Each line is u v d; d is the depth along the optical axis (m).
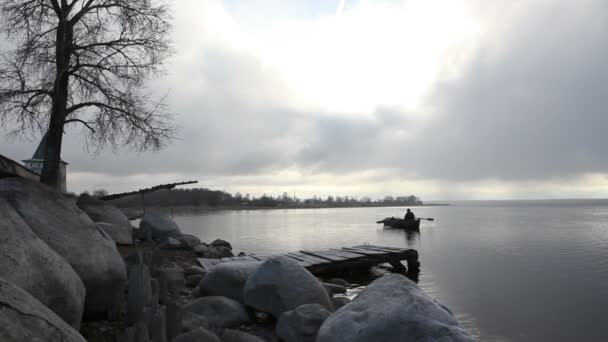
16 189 6.22
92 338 5.75
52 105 18.09
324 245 29.44
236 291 9.09
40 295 4.54
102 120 19.30
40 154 32.31
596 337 9.27
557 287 14.61
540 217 81.81
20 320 2.93
